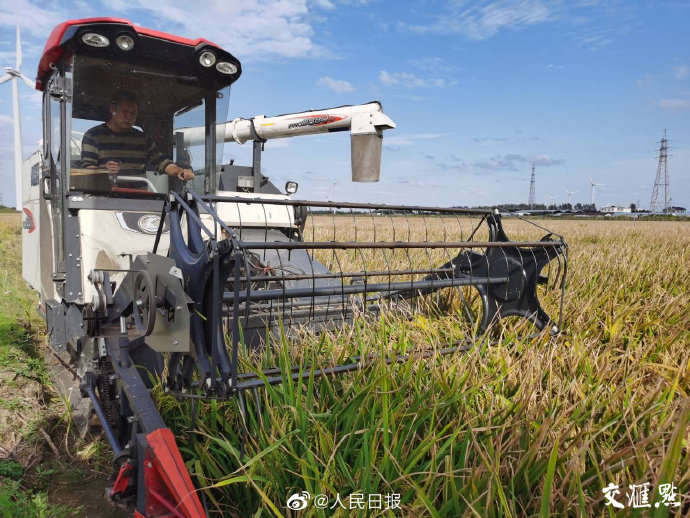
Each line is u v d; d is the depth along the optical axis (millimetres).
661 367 3553
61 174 4078
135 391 2617
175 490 2152
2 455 3271
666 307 4773
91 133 4145
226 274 2514
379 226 20641
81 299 4008
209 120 4770
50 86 4230
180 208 2998
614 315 4719
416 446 2660
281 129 6074
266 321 3615
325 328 3707
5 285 8367
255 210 5344
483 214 4426
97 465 3260
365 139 5609
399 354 3498
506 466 2336
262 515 2412
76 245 4062
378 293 4742
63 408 4055
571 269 7004
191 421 2678
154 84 4355
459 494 2152
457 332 4215
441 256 8062
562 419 2693
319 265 4992
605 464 2275
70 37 3756
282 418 2688
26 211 6188
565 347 4074
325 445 2436
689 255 9875
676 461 1940
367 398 2668
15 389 4262
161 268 2555
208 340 2576
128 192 4344
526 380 3043
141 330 2729
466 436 2451
